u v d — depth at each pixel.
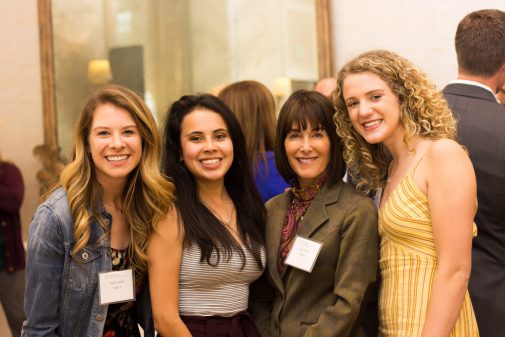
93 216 1.94
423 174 1.83
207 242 2.03
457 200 1.74
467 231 1.74
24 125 5.18
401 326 1.83
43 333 1.86
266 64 4.32
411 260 1.83
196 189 2.16
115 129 1.90
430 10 4.03
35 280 1.85
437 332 1.72
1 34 5.20
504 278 2.10
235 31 4.39
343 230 2.04
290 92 4.27
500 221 2.10
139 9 4.66
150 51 4.65
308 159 2.15
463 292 1.74
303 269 2.02
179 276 2.04
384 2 4.14
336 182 2.17
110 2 4.75
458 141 2.13
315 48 4.20
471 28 2.22
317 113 2.13
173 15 4.56
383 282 1.96
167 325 1.99
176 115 2.16
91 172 1.96
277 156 2.24
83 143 1.96
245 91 2.77
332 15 4.27
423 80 1.92
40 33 4.96
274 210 2.25
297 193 2.22
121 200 2.04
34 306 1.85
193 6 4.50
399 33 4.12
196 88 4.52
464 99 2.19
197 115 2.11
